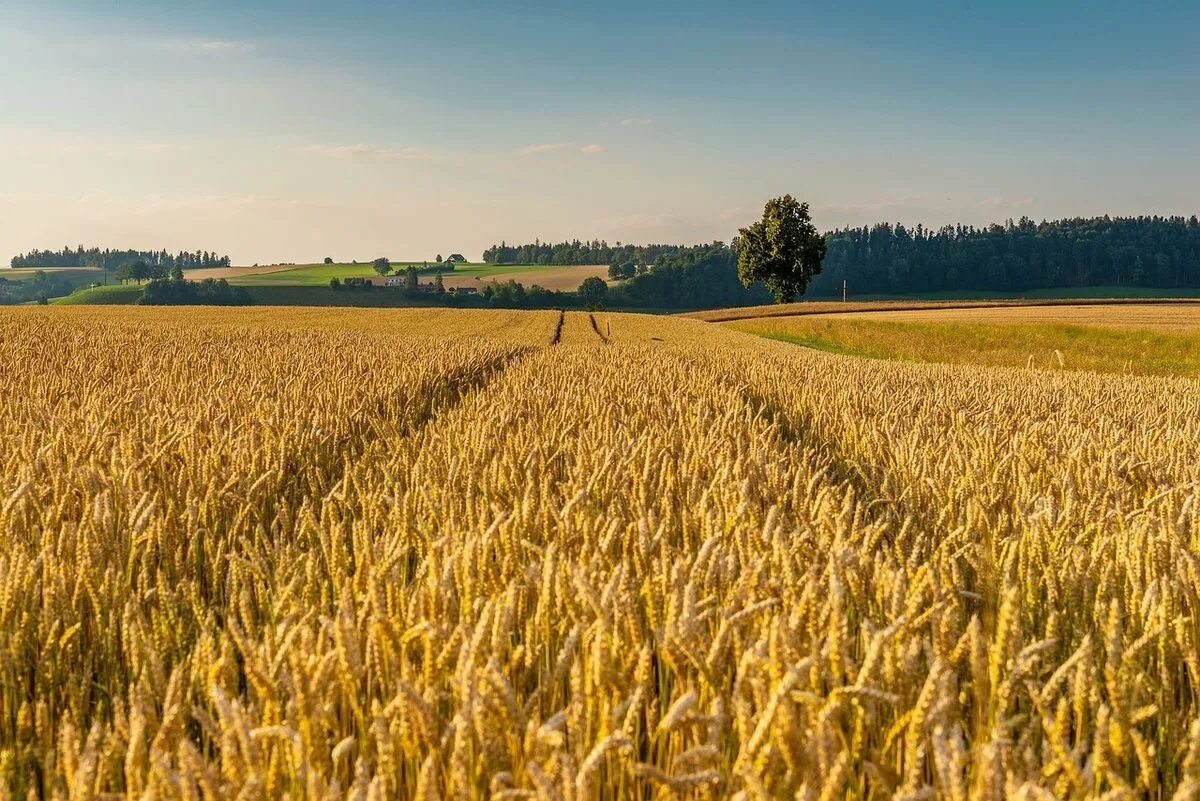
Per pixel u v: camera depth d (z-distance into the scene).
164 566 3.34
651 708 2.13
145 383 11.23
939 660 1.82
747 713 1.67
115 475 4.33
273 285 195.25
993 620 2.27
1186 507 3.77
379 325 57.72
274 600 2.84
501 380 13.52
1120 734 1.82
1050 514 3.58
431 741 1.73
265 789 1.72
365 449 6.31
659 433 6.46
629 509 3.97
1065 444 6.76
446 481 4.46
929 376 17.67
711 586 2.64
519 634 2.55
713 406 9.88
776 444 6.65
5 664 2.35
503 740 1.75
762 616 2.38
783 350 34.56
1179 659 2.54
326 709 1.96
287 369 13.73
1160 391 14.94
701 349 30.62
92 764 1.65
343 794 2.04
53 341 22.06
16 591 2.64
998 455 6.26
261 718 1.99
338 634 2.01
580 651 2.29
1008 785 1.46
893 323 56.78
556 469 5.29
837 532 3.07
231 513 4.20
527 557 3.11
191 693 2.21
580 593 2.14
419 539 3.29
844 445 7.50
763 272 111.06
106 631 2.74
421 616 2.23
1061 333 45.97
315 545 3.78
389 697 2.14
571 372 14.55
